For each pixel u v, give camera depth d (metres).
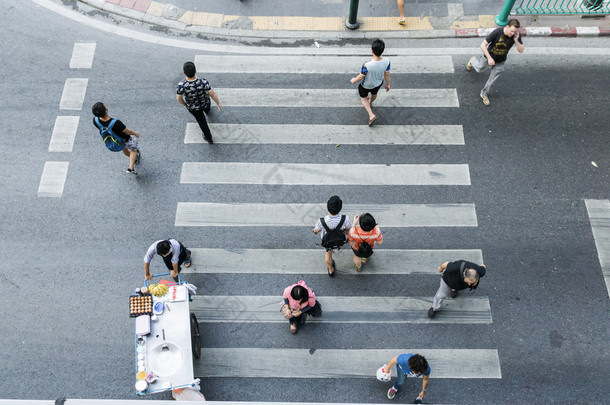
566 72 9.52
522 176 8.59
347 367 7.28
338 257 8.01
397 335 7.47
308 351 7.38
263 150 8.81
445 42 9.79
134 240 8.12
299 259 7.99
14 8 10.08
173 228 8.21
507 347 7.38
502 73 9.52
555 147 8.84
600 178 8.57
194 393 6.50
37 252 8.03
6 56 9.62
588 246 8.06
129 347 7.44
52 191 8.48
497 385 7.16
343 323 7.56
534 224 8.21
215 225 8.23
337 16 10.04
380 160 8.71
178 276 7.41
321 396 7.13
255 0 10.15
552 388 7.14
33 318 7.60
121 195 8.46
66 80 9.41
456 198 8.41
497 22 9.80
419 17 9.99
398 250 8.03
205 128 8.41
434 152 8.78
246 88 9.37
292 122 9.05
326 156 8.75
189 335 6.56
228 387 7.18
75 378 7.25
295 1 10.14
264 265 7.94
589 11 9.78
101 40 9.80
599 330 7.49
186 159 8.73
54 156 8.78
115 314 7.64
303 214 8.30
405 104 9.21
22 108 9.16
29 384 7.20
